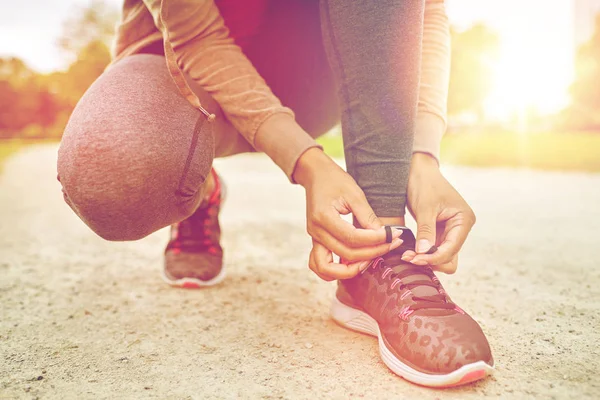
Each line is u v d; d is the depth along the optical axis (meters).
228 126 1.25
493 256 1.96
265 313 1.35
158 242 2.35
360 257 0.97
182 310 1.38
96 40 21.97
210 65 1.10
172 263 1.61
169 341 1.17
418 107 1.18
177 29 1.07
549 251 2.03
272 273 1.75
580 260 1.87
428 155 1.12
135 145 0.90
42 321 1.30
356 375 0.98
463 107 27.12
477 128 26.09
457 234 0.99
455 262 1.06
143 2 1.20
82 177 0.90
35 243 2.34
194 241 1.62
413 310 0.98
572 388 0.91
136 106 0.94
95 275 1.76
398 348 0.97
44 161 9.98
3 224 2.90
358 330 1.18
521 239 2.27
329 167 1.01
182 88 1.01
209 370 1.01
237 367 1.02
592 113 18.84
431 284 1.02
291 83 1.39
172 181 0.96
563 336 1.15
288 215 3.01
